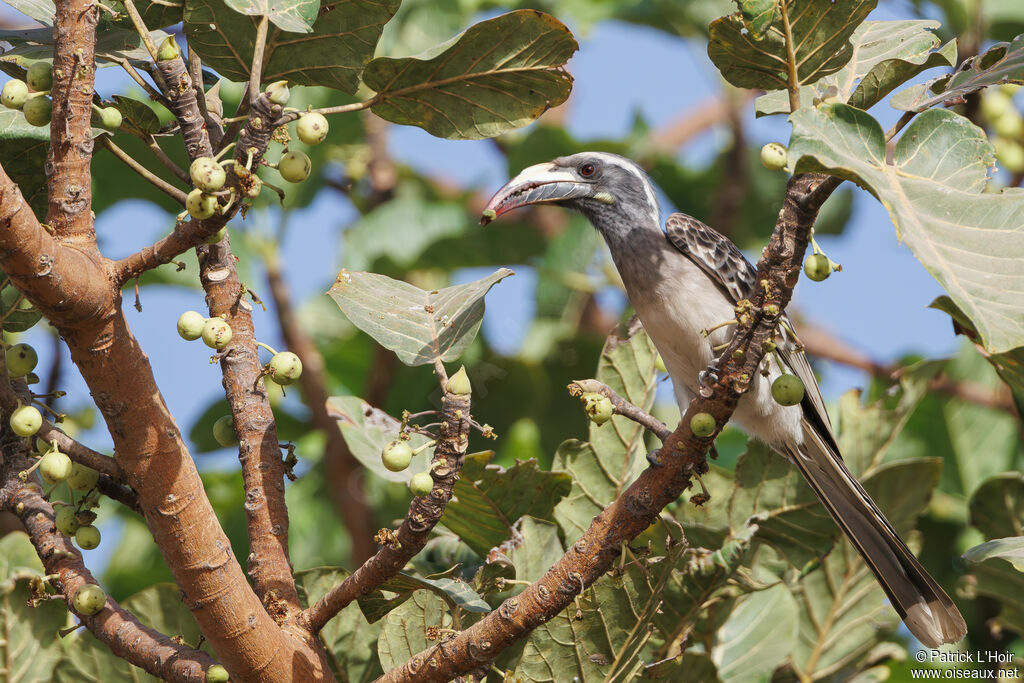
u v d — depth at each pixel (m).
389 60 5.32
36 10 5.48
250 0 4.73
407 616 6.17
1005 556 5.53
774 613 7.90
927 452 10.51
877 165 4.10
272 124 4.23
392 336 5.66
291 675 4.84
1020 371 6.91
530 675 5.87
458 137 5.72
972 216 3.87
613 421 7.39
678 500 7.92
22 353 5.07
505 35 5.26
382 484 11.14
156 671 4.85
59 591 5.02
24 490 5.16
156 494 4.64
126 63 5.00
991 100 10.17
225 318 5.34
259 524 5.21
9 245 4.11
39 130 5.58
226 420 5.45
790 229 4.48
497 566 6.38
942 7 10.37
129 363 4.56
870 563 7.61
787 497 7.90
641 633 5.79
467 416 4.64
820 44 4.85
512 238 11.59
